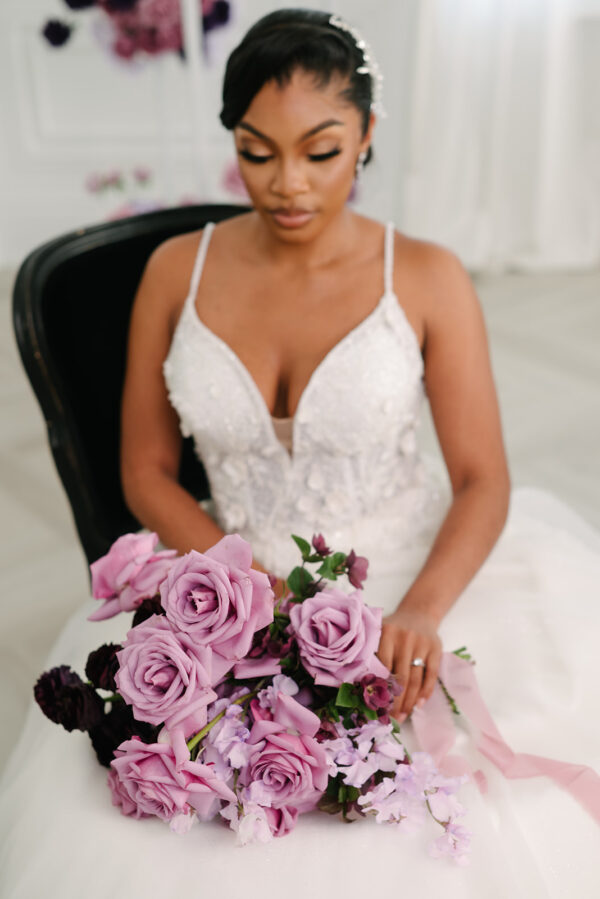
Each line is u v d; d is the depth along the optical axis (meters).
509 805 1.01
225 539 0.87
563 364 3.66
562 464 2.95
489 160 4.45
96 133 4.46
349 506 1.37
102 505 1.58
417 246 1.37
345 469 1.36
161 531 1.41
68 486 1.50
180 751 0.83
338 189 1.22
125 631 1.32
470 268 4.66
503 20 4.12
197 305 1.37
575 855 0.99
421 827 0.95
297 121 1.15
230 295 1.36
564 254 4.71
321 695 0.93
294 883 0.93
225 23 2.92
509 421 3.22
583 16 4.18
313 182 1.20
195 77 2.94
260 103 1.15
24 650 2.21
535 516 1.73
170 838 0.98
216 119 4.32
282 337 1.34
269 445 1.35
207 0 2.86
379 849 0.96
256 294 1.35
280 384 1.35
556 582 1.34
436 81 4.21
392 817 0.92
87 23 4.17
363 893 0.92
